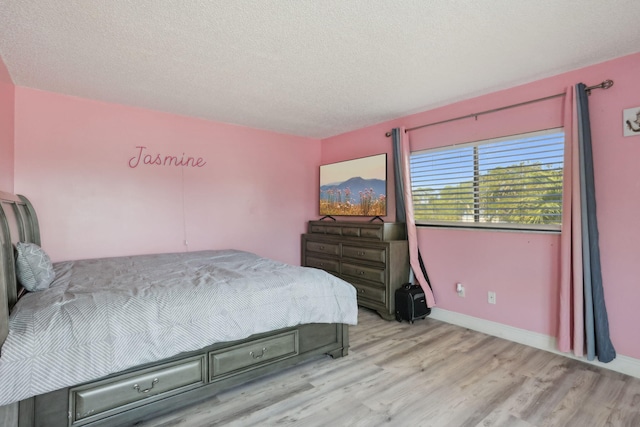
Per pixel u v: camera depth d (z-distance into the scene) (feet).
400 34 6.49
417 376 7.22
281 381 6.98
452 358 8.15
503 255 9.57
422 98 10.28
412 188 12.03
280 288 7.02
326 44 6.89
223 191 13.14
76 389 4.78
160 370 5.51
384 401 6.25
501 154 9.66
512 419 5.72
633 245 7.34
